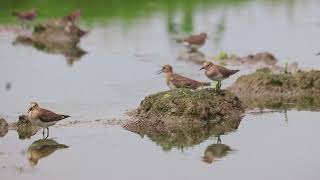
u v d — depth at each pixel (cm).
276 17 5231
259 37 4528
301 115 2905
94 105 3042
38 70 3766
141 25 4959
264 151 2492
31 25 5028
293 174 2272
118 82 3459
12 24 5069
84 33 4512
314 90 3156
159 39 4522
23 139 2652
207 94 2889
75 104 3062
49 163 2411
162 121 2772
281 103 3066
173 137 2669
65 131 2723
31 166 2381
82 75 3631
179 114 2788
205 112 2794
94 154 2488
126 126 2767
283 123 2798
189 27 4866
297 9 5562
